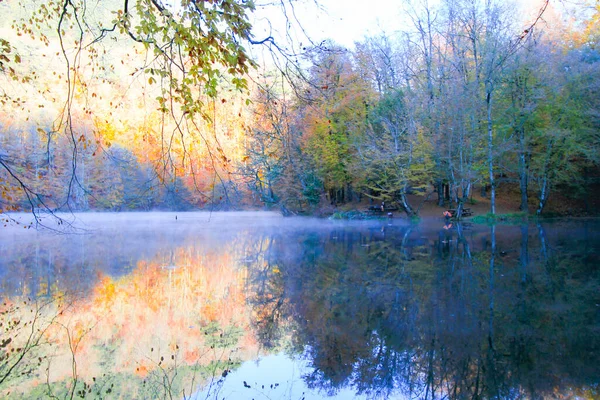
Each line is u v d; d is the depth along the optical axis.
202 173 23.86
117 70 8.84
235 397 5.77
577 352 6.98
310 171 29.02
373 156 27.75
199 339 8.12
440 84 29.50
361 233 23.88
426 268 13.69
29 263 16.38
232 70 4.50
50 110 21.80
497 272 12.71
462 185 26.31
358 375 6.50
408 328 8.35
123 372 6.56
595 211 28.23
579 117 25.36
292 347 7.66
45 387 6.10
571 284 11.07
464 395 5.82
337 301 10.46
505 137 26.81
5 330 8.58
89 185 27.31
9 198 8.55
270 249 19.41
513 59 24.34
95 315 9.59
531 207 29.42
